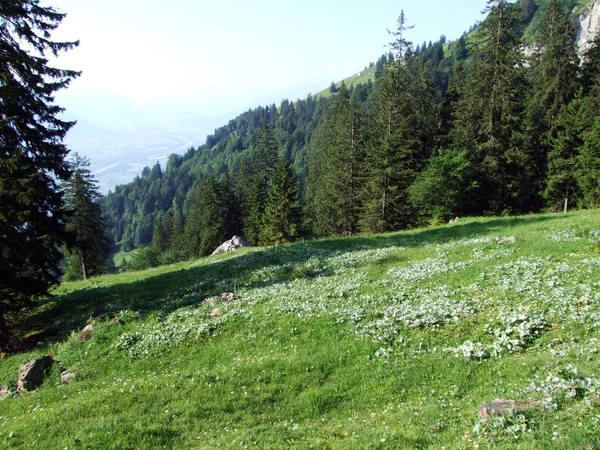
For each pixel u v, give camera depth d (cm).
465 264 2047
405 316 1527
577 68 5128
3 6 1834
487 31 4194
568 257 1823
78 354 1744
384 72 5281
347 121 5825
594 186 4138
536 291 1503
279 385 1266
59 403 1359
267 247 3816
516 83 4125
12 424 1219
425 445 805
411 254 2508
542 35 6275
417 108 5672
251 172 9550
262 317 1784
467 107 4591
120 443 1004
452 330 1388
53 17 2023
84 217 4862
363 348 1388
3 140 1919
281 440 961
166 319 1989
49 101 2145
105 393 1331
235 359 1501
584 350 1039
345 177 5694
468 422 851
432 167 4134
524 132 5159
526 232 2480
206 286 2561
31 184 1886
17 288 2016
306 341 1530
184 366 1536
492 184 4397
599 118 4022
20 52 1928
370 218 4850
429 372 1188
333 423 1048
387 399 1123
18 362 1805
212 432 1055
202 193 8575
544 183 5222
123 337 1803
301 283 2223
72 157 4791
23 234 1966
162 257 6638
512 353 1182
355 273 2284
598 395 796
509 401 860
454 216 4316
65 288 3409
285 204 5931
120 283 3247
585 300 1337
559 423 736
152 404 1216
